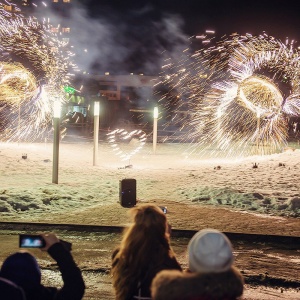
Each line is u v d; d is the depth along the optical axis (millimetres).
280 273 7770
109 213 11297
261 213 11867
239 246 9367
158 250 3457
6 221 10211
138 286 3416
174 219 10859
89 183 14828
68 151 22578
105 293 6676
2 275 2889
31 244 3201
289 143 31547
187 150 26031
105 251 8766
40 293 2916
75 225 10047
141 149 25984
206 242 2633
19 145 22938
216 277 2512
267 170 17516
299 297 6711
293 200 12352
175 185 14844
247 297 6629
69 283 3135
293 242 9562
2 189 13047
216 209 12039
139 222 3514
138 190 14117
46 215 11023
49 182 14898
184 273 2602
